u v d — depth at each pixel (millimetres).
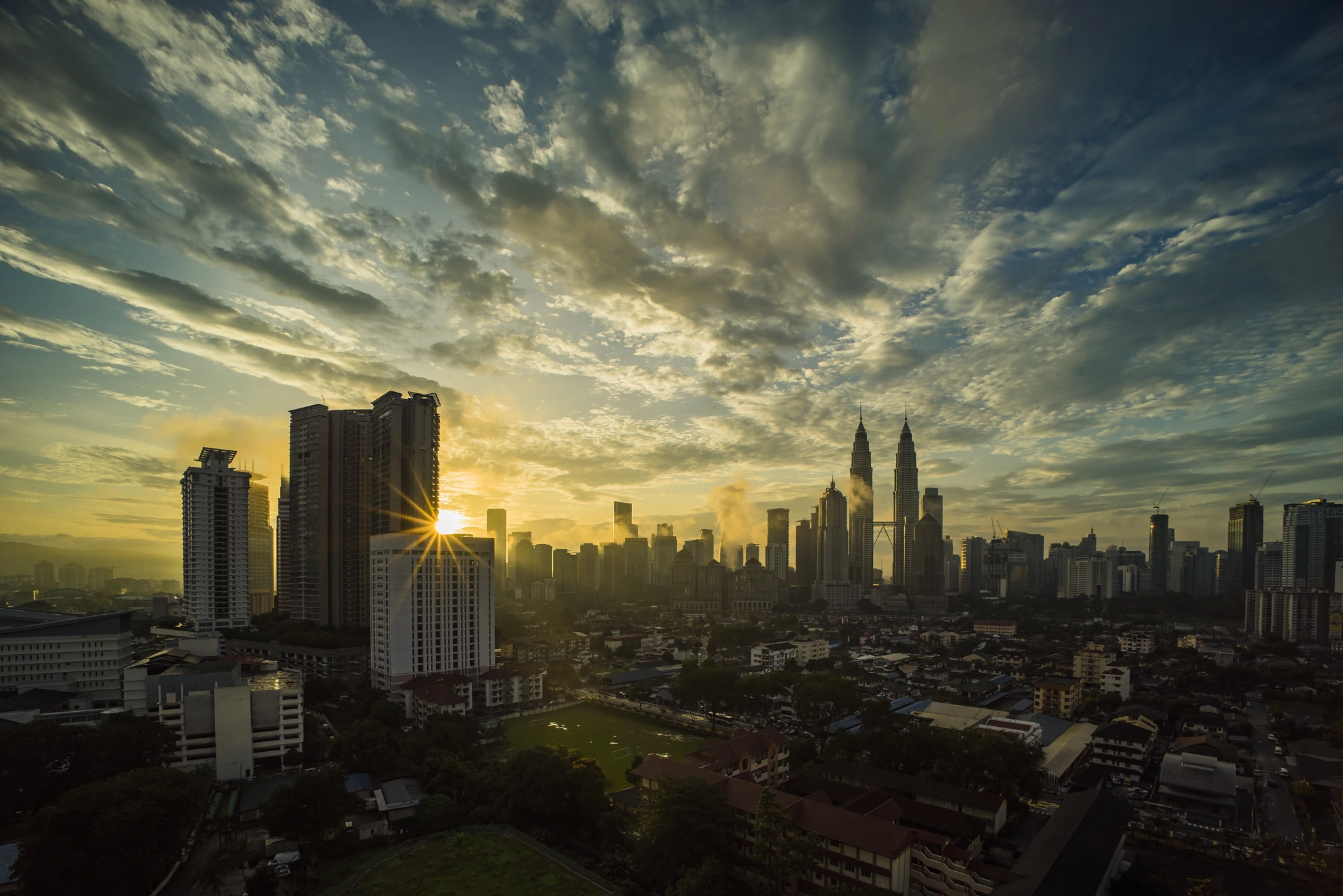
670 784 100500
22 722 143625
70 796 92500
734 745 128125
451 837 110188
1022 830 119500
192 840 112500
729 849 97062
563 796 112438
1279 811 133125
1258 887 98938
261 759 147750
